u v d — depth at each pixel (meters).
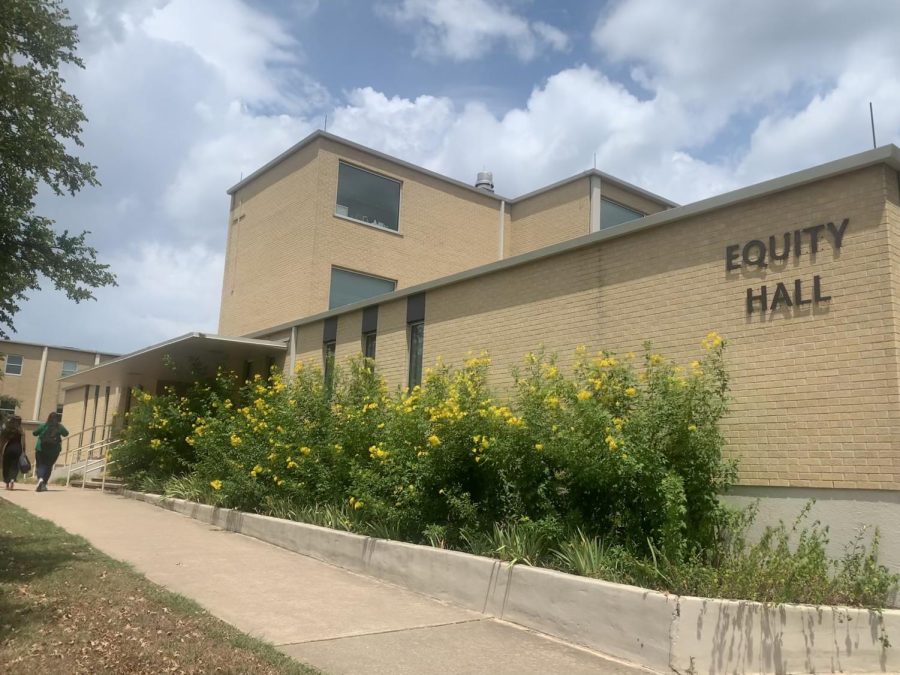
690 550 6.77
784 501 7.28
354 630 6.27
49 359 47.19
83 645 5.16
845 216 7.29
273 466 11.28
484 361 9.36
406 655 5.68
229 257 22.48
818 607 6.14
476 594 7.27
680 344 8.58
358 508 9.45
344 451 10.23
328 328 15.48
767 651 5.87
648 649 5.73
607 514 7.34
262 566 8.75
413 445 8.86
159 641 5.34
